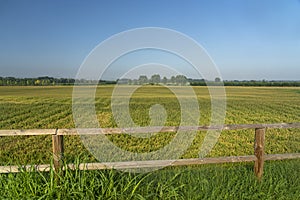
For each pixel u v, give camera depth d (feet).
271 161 18.03
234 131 38.40
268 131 39.19
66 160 11.70
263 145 13.17
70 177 10.58
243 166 15.89
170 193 11.00
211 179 13.16
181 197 11.06
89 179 10.89
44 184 10.53
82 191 10.17
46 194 9.77
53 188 10.09
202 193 11.57
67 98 86.28
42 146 29.78
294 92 122.21
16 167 11.28
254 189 12.29
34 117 53.72
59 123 47.85
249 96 102.78
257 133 13.25
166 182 11.51
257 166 13.32
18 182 10.39
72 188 10.17
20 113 58.54
